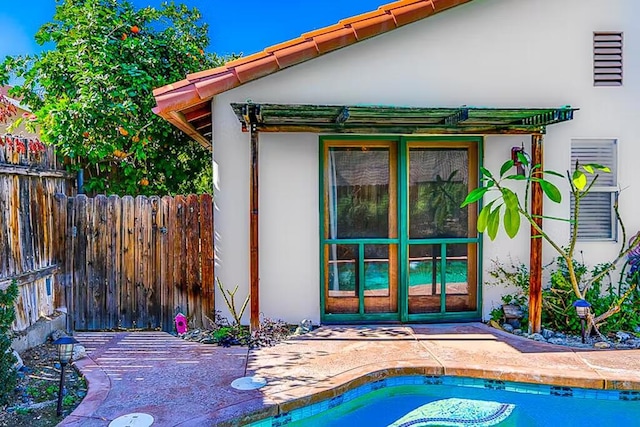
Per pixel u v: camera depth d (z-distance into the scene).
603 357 5.29
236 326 6.33
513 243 6.86
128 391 4.39
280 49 6.26
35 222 5.86
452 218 6.89
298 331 6.29
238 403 4.12
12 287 4.26
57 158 6.88
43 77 8.49
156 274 6.57
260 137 6.54
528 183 6.11
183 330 6.34
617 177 6.94
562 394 4.82
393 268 6.85
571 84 6.82
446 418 4.64
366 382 4.79
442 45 6.62
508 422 4.54
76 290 6.50
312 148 6.59
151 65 8.79
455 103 6.65
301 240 6.64
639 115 6.92
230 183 6.45
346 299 6.82
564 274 6.64
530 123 6.12
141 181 8.78
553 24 6.77
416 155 6.82
